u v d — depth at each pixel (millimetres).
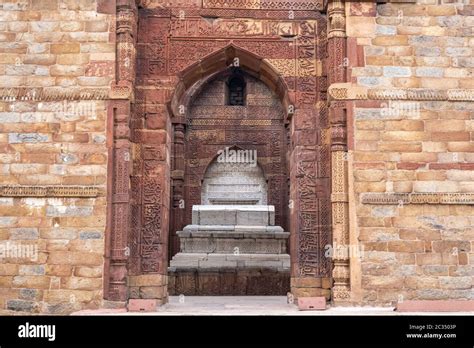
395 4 12641
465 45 12516
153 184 12719
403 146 12148
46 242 11688
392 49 12477
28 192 11781
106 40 12336
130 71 12336
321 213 12648
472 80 12398
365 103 12281
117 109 12156
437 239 11820
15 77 12219
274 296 16953
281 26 13320
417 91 12297
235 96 23594
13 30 12367
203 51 13203
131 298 12219
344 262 11812
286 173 22500
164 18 13258
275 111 23141
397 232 11844
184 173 22438
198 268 17562
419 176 12055
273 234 18469
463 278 11719
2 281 11594
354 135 12164
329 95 12523
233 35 13266
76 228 11734
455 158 12125
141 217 12594
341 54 12477
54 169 11953
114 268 11656
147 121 12898
